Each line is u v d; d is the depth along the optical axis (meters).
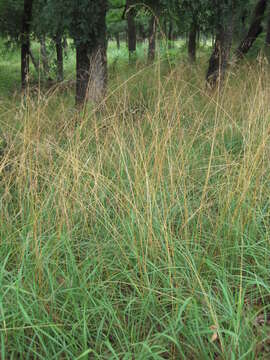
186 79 7.47
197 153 4.98
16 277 3.15
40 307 2.80
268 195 4.00
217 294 3.09
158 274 3.12
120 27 21.89
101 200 3.95
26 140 3.96
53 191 3.97
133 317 2.89
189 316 2.69
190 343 2.69
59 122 5.34
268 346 2.68
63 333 2.67
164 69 9.33
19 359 2.69
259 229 3.86
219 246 3.52
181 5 8.49
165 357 2.71
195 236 3.57
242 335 2.58
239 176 3.71
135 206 3.35
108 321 2.94
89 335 2.74
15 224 3.81
